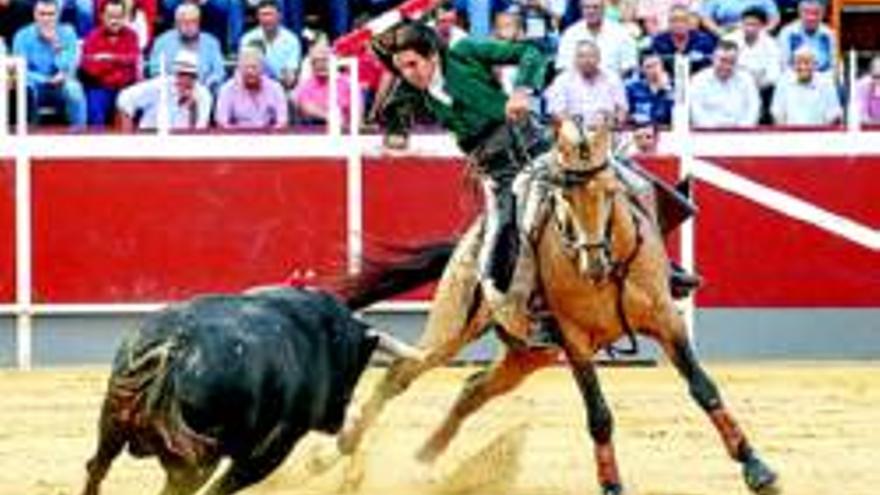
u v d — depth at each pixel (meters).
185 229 15.86
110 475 10.92
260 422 8.39
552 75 15.72
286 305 8.72
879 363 15.91
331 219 15.85
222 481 8.48
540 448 12.08
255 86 16.00
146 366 8.26
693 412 13.34
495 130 10.58
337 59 15.86
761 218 15.97
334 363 8.84
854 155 15.99
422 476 11.00
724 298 15.99
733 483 10.91
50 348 15.91
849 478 11.02
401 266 10.68
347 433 10.49
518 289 10.27
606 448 10.19
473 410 10.95
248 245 15.86
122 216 15.85
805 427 12.78
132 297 15.88
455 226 15.83
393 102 10.68
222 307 8.48
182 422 8.20
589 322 10.15
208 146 15.84
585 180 9.82
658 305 10.10
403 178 15.84
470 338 10.70
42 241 15.84
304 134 15.84
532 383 14.84
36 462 11.49
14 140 15.77
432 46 10.54
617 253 9.98
